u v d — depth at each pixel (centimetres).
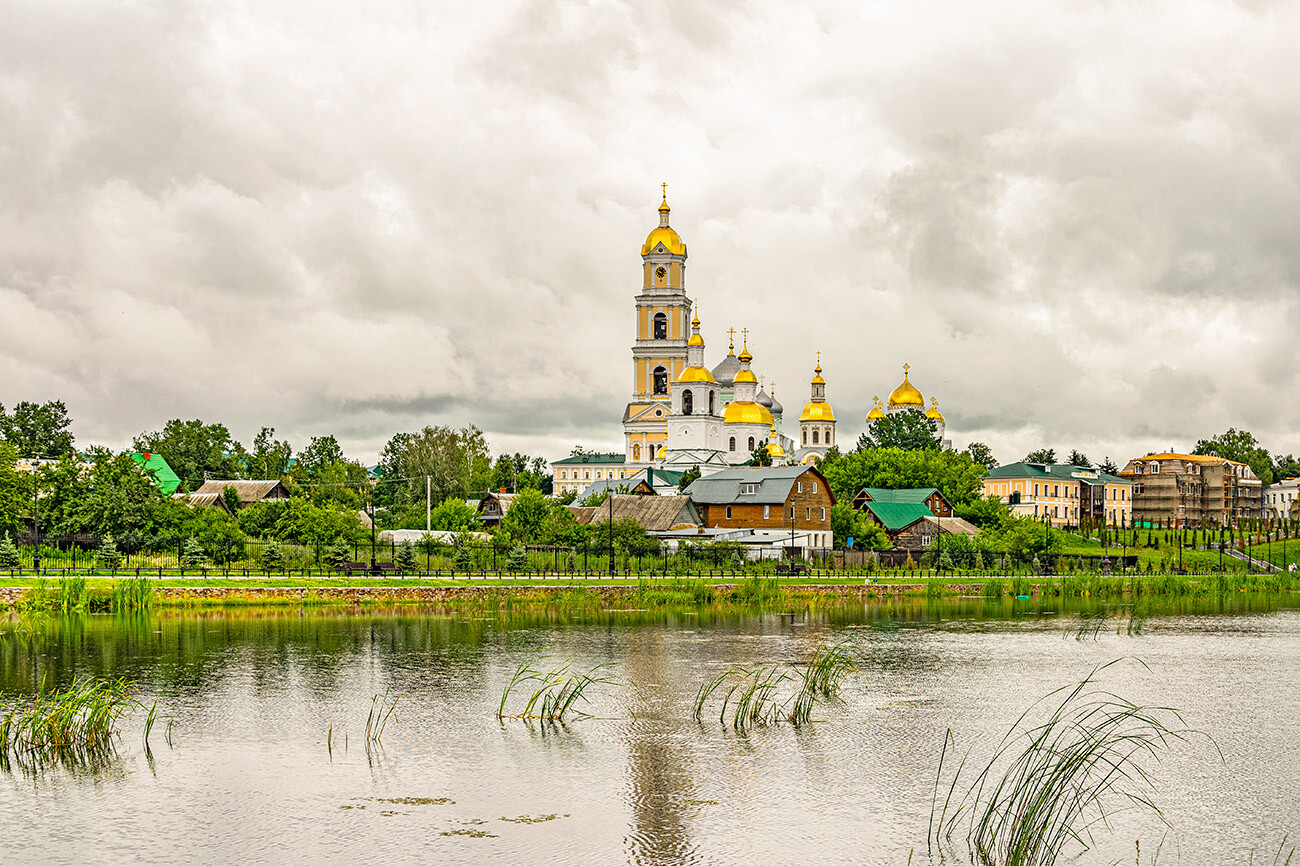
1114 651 7262
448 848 3378
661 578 10919
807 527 15300
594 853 3347
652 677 6059
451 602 9581
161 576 9956
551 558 12138
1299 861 3362
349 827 3550
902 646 7425
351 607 9288
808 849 3388
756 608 9950
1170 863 3347
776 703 5409
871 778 4100
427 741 4578
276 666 6284
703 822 3612
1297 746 4650
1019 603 10862
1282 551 17475
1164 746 4644
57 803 3759
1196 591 12200
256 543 12138
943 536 14800
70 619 8231
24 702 5206
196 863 3253
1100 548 17988
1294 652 7300
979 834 3456
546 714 5084
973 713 5212
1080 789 3944
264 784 3978
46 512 12075
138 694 5488
